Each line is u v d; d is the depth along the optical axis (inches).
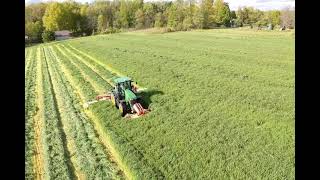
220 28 4338.1
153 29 4389.8
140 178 629.0
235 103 927.0
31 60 2432.3
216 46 2192.4
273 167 610.5
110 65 1679.4
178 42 2605.8
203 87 1111.0
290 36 2620.6
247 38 2657.5
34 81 1614.2
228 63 1505.9
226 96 997.2
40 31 4879.4
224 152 681.6
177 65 1523.1
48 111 1101.7
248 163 632.4
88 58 2085.4
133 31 4419.3
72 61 2091.5
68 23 5073.8
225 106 911.0
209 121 827.4
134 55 1953.7
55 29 4992.6
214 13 4522.6
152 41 2805.1
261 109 869.8
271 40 2404.0
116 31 4778.5
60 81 1539.1
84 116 1026.1
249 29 3740.2
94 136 869.8
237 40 2541.8
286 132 727.7
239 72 1302.9
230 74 1274.6
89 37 3951.8
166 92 1092.5
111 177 674.2
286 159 628.1
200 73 1317.7
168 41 2741.1
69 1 5467.5
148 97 1051.9
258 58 1599.4
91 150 788.0
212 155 676.1
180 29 4217.5
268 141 704.4
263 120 802.8
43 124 981.2
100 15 5260.8
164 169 650.8
